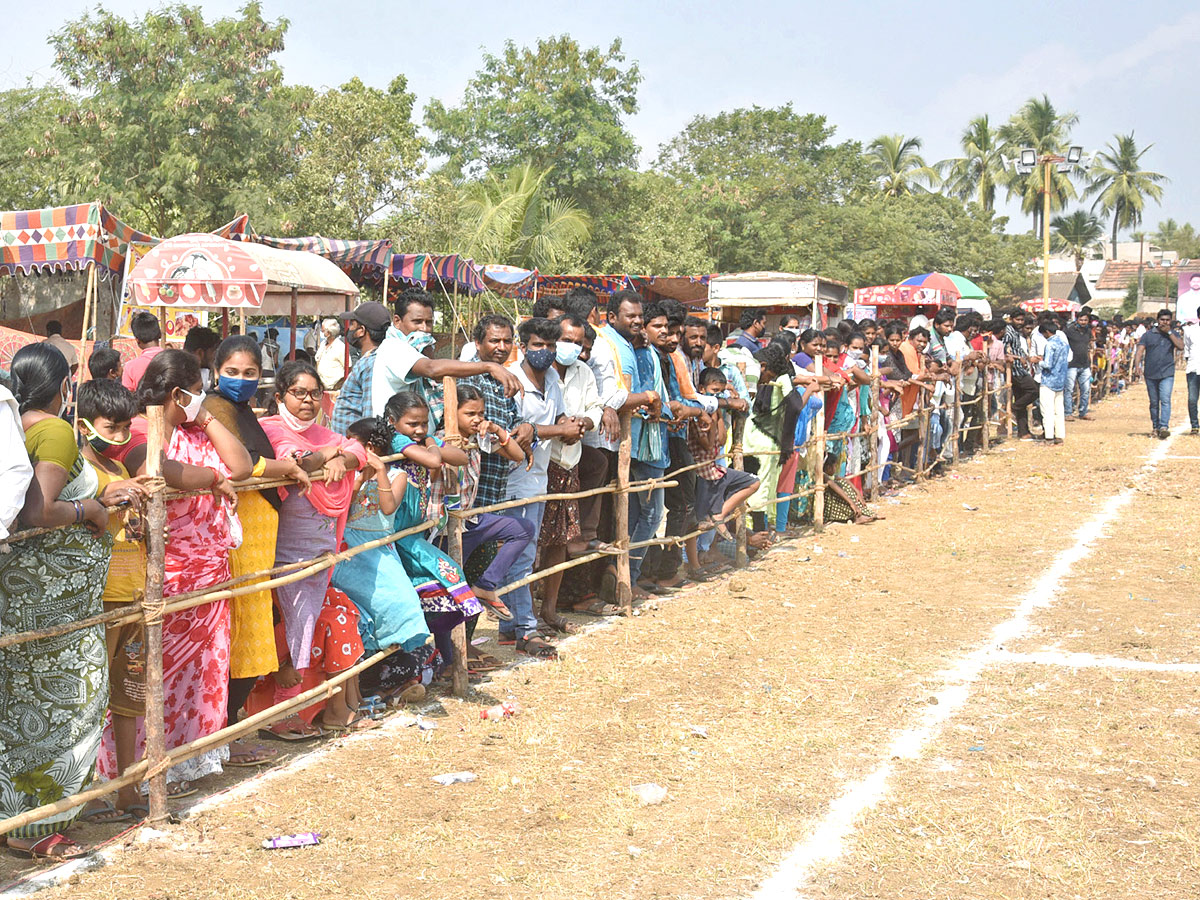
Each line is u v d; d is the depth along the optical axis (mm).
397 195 29359
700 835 4238
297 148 28438
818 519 10852
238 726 4637
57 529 3840
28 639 3740
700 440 8547
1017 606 7914
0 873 3850
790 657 6707
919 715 5648
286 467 4836
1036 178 72188
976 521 11344
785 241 48062
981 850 4098
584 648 6879
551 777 4820
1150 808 4484
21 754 3900
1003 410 18391
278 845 4078
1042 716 5617
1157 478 13961
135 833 4168
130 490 4102
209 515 4543
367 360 6137
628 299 7605
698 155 53156
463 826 4309
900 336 13336
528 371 6848
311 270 12789
